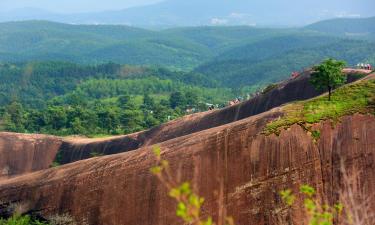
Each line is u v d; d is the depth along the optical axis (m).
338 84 57.25
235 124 54.75
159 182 55.16
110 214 57.38
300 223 47.28
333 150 48.94
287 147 50.16
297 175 49.06
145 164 56.91
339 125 49.94
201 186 52.09
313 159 49.12
